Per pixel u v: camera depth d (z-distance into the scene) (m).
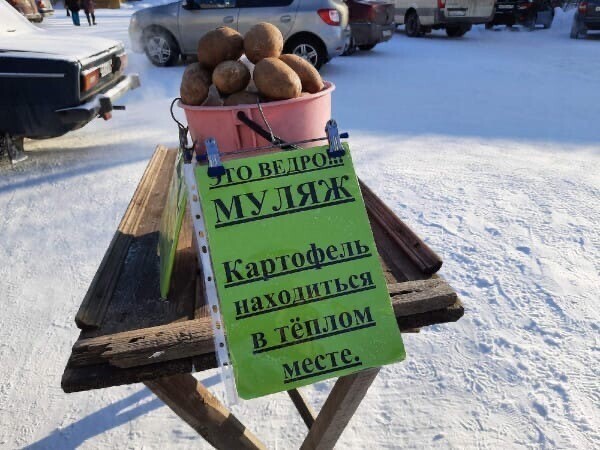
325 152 1.21
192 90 1.41
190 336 1.12
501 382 2.13
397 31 13.96
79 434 2.02
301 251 1.15
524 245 3.05
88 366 1.12
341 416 1.37
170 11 8.27
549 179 3.96
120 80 5.20
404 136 5.11
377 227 1.63
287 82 1.33
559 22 14.80
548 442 1.87
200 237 1.13
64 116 4.34
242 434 1.50
